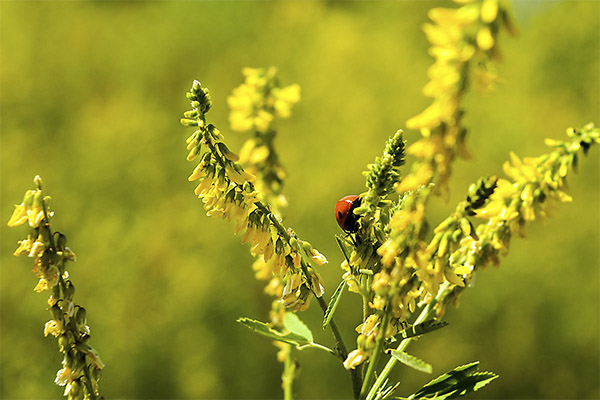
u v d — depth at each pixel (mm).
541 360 6211
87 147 6469
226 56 7496
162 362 5938
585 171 6852
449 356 5887
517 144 6617
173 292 5996
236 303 6070
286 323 916
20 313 5828
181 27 7789
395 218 651
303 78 6988
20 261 6008
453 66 433
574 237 6414
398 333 710
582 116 7703
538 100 7816
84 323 713
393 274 627
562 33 8828
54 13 7875
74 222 6168
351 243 763
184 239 6227
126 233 6145
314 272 780
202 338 5957
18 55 7090
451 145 459
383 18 8539
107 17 8219
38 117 6980
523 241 6359
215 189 728
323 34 7625
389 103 6754
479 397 6090
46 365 5715
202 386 5805
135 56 7500
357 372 777
